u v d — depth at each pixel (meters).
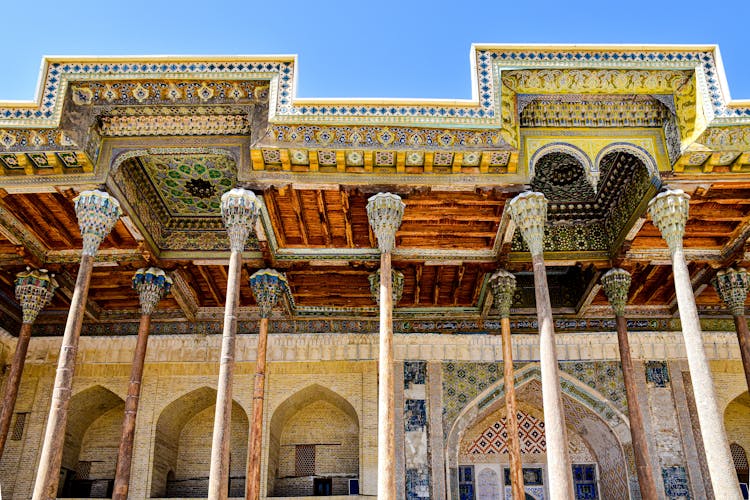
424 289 14.34
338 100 10.01
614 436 13.99
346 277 13.78
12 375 11.70
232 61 10.09
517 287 14.91
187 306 14.20
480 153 10.08
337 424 15.35
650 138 10.41
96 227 9.88
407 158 10.16
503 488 15.30
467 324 14.79
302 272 13.23
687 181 10.21
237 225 9.95
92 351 14.76
